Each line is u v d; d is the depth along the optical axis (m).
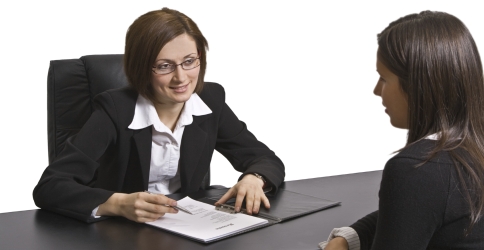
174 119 2.40
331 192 2.27
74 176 2.10
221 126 2.61
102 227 1.81
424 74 1.34
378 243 1.34
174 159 2.40
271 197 2.16
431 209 1.29
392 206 1.31
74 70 2.64
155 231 1.78
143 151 2.32
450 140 1.33
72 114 2.64
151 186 2.45
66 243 1.67
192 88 2.22
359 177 2.50
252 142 2.62
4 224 1.84
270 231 1.80
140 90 2.25
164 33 2.11
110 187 2.36
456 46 1.34
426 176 1.29
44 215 1.95
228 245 1.67
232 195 2.10
